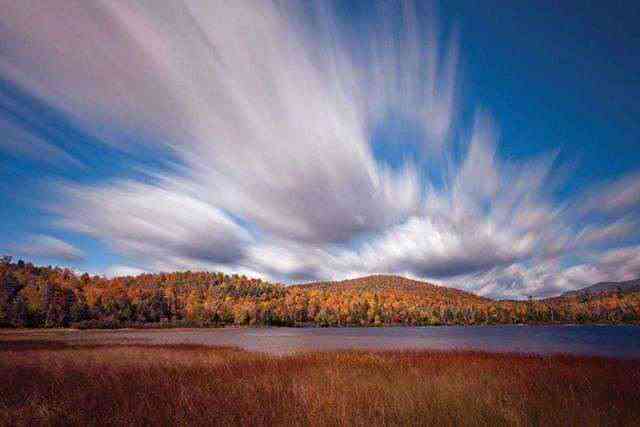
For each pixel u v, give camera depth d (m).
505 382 15.38
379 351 30.88
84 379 15.89
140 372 17.91
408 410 10.82
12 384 14.57
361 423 9.50
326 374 17.69
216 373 18.17
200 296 180.00
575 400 11.71
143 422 9.72
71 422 9.63
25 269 155.75
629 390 13.53
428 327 179.25
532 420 9.84
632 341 66.50
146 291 163.12
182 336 77.38
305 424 9.59
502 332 116.50
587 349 46.34
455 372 18.41
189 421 9.72
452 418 10.10
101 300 142.25
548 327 176.38
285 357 26.16
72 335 74.69
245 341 62.50
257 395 12.76
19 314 108.19
